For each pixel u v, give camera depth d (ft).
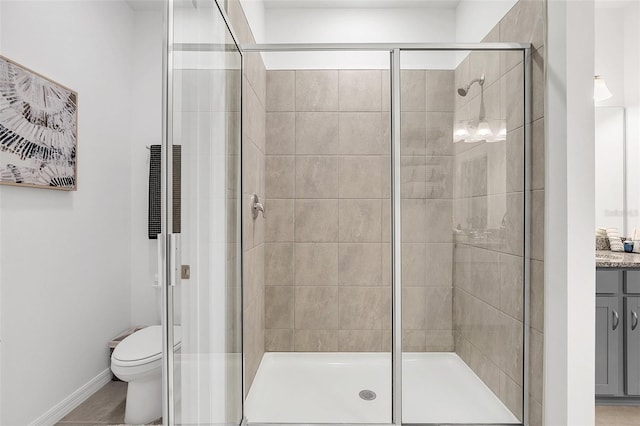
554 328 6.52
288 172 10.60
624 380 8.53
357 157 10.62
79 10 7.72
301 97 10.57
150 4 9.96
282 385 9.14
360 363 10.41
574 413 6.24
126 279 9.77
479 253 7.06
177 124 4.21
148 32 10.24
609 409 8.52
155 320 10.03
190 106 4.61
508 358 7.11
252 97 8.73
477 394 7.04
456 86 7.00
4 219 4.96
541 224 6.81
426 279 7.02
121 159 9.64
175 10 4.13
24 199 5.39
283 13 11.21
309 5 11.08
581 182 6.24
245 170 8.10
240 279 7.32
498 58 7.02
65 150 6.24
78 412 7.14
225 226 6.19
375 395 8.62
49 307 6.28
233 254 6.72
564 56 6.24
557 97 6.40
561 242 6.35
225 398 6.17
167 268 4.01
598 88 10.15
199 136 4.93
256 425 7.29
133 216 10.05
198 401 4.95
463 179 7.02
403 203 7.02
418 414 7.02
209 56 5.32
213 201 5.54
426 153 7.00
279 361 10.46
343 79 10.55
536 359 6.92
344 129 10.59
